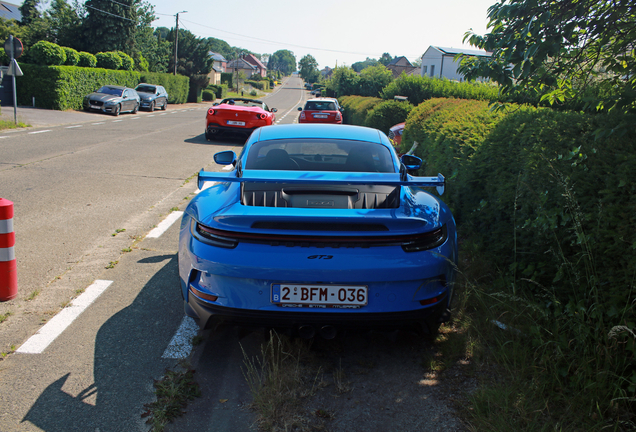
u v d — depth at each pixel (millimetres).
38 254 4613
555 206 3426
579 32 3490
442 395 2641
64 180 7938
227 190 3287
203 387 2684
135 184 7953
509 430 2266
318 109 19953
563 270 3291
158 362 2918
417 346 3184
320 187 3127
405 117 15281
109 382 2684
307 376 2824
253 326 2701
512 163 4164
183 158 11031
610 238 2863
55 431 2270
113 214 6125
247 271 2604
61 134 14305
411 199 3160
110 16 41250
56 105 23438
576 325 2838
